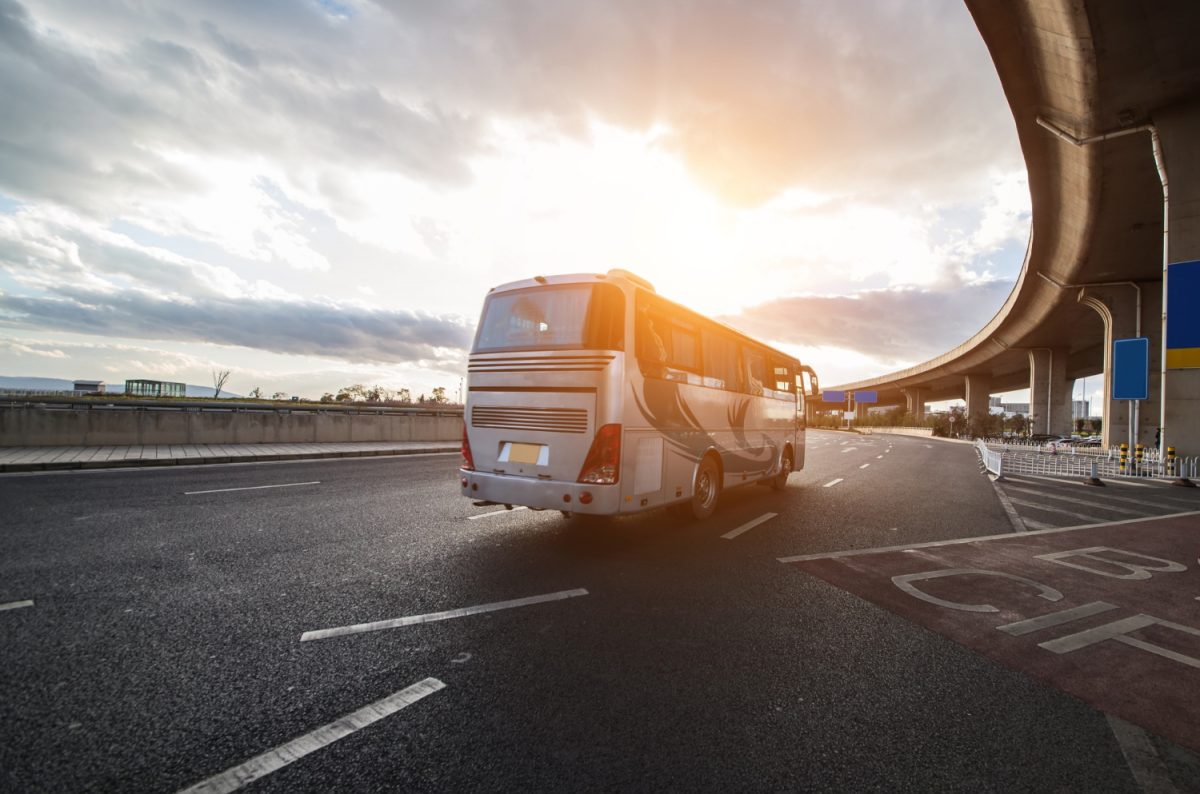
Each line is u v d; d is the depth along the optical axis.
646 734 2.45
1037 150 21.11
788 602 4.27
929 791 2.12
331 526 6.31
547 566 5.05
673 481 6.50
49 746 2.23
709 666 3.14
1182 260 16.62
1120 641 3.71
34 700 2.57
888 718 2.66
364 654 3.16
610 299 5.61
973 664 3.29
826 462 18.98
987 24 15.53
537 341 5.83
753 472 9.22
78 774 2.08
